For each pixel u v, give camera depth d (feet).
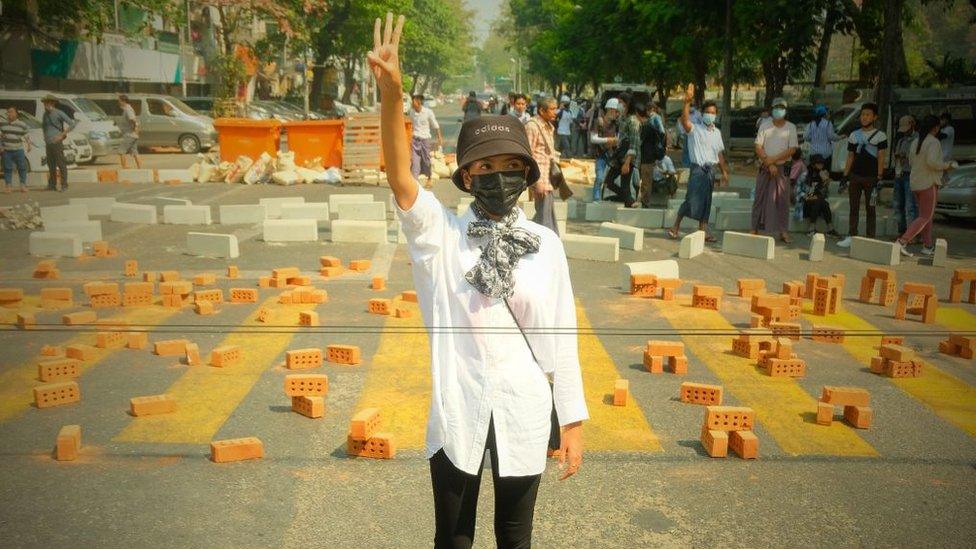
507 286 7.82
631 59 109.19
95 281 28.07
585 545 11.85
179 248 34.58
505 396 7.84
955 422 16.87
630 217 43.42
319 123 62.95
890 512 12.94
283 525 12.23
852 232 38.19
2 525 12.00
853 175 38.24
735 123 104.06
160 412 16.51
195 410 16.74
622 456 14.89
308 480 13.73
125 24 105.29
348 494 13.26
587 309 25.25
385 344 21.24
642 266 27.96
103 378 18.56
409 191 7.71
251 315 23.76
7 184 54.24
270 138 63.36
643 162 46.75
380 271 30.17
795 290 26.35
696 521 12.59
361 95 248.73
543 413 8.01
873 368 19.99
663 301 26.35
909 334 23.61
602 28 112.16
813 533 12.25
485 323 7.83
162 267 30.63
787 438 15.85
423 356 20.31
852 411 16.63
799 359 19.74
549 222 29.45
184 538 11.79
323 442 15.26
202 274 29.25
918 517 12.78
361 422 14.57
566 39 128.57
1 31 85.51
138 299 24.73
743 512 12.89
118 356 20.17
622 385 17.40
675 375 19.48
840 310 26.21
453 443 7.82
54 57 89.92
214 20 135.54
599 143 50.80
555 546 11.82
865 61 81.66
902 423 16.78
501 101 169.48
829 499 13.35
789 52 80.59
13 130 53.57
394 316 23.84
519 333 7.95
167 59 117.70
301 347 20.99
